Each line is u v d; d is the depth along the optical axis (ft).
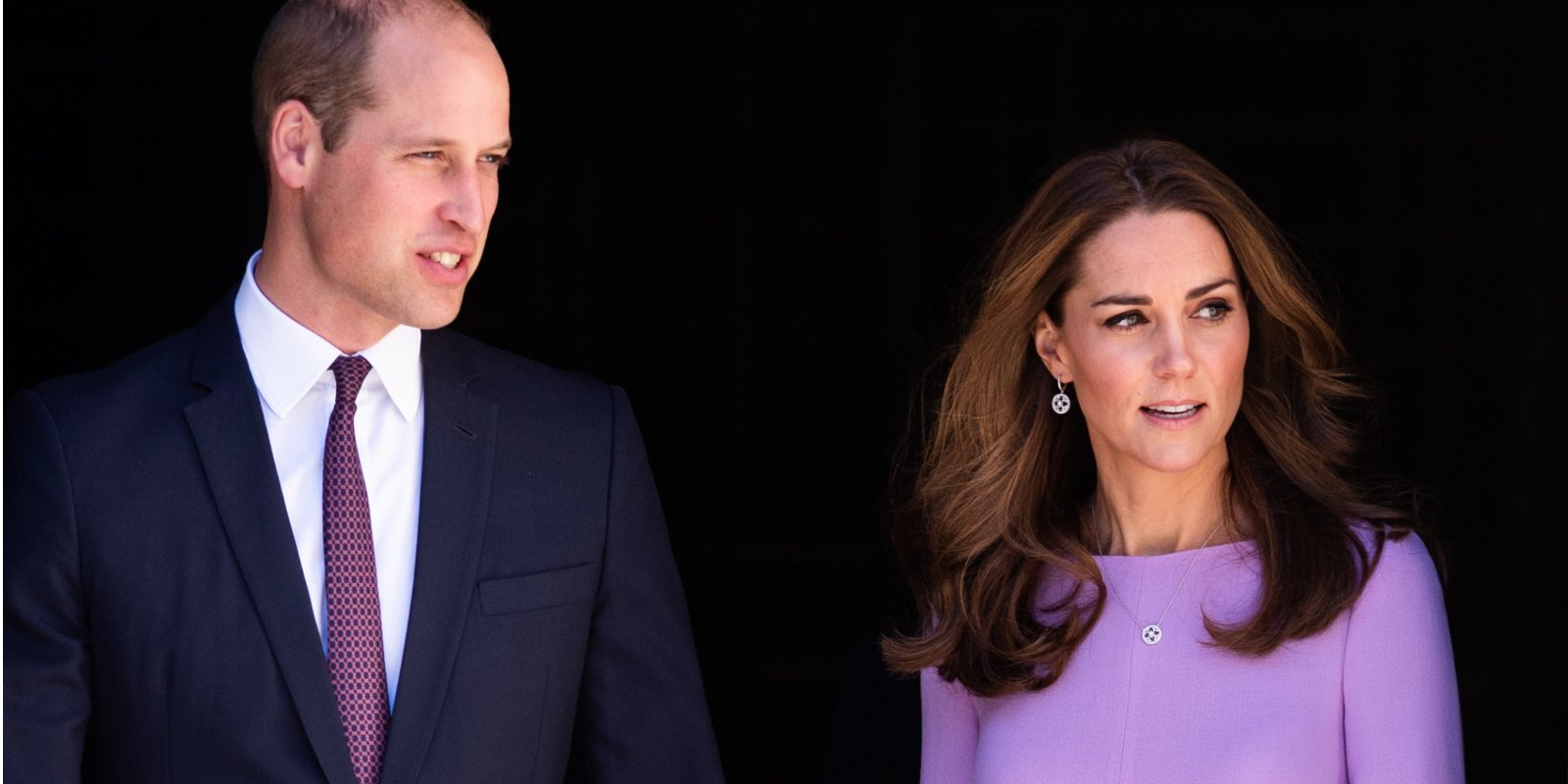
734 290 89.10
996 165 88.38
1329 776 30.58
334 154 29.99
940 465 34.73
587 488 32.60
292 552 30.09
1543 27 87.61
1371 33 88.84
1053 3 88.12
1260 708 30.81
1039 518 34.17
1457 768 30.35
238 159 80.69
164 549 29.89
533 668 31.32
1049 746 32.22
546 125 88.74
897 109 88.28
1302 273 32.42
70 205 80.48
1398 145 89.66
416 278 29.96
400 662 30.48
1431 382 88.28
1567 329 87.25
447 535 31.01
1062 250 32.12
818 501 88.17
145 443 30.40
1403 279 89.35
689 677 33.22
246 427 30.66
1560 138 87.81
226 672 29.58
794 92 88.84
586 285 89.15
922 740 35.09
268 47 30.94
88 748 30.45
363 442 31.48
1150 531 33.24
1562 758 72.13
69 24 79.46
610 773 32.60
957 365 34.53
